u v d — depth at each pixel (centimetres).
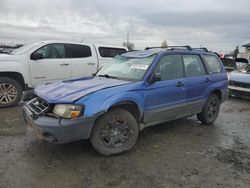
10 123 574
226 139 523
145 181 345
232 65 1505
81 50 901
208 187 335
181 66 538
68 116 369
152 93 461
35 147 441
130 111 448
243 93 997
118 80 468
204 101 589
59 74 845
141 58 512
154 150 448
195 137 526
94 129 397
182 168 384
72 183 334
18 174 351
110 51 978
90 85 433
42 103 407
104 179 346
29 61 783
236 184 345
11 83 738
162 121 500
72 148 439
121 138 425
